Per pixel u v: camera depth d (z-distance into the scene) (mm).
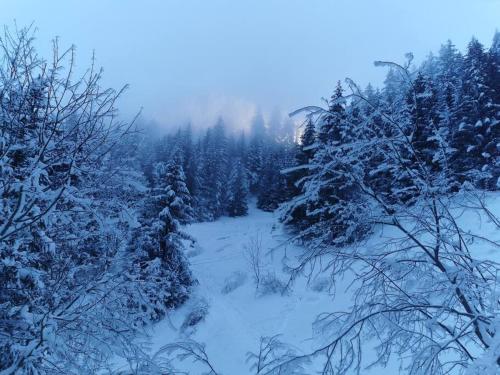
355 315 3682
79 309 4875
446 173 4160
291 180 25625
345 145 3617
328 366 3156
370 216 3941
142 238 17312
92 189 5168
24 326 4078
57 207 4906
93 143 4902
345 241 4074
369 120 3777
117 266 5996
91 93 4277
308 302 15211
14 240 4352
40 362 4059
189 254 34562
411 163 4152
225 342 14117
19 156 4562
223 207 58812
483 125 20125
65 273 5215
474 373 2031
